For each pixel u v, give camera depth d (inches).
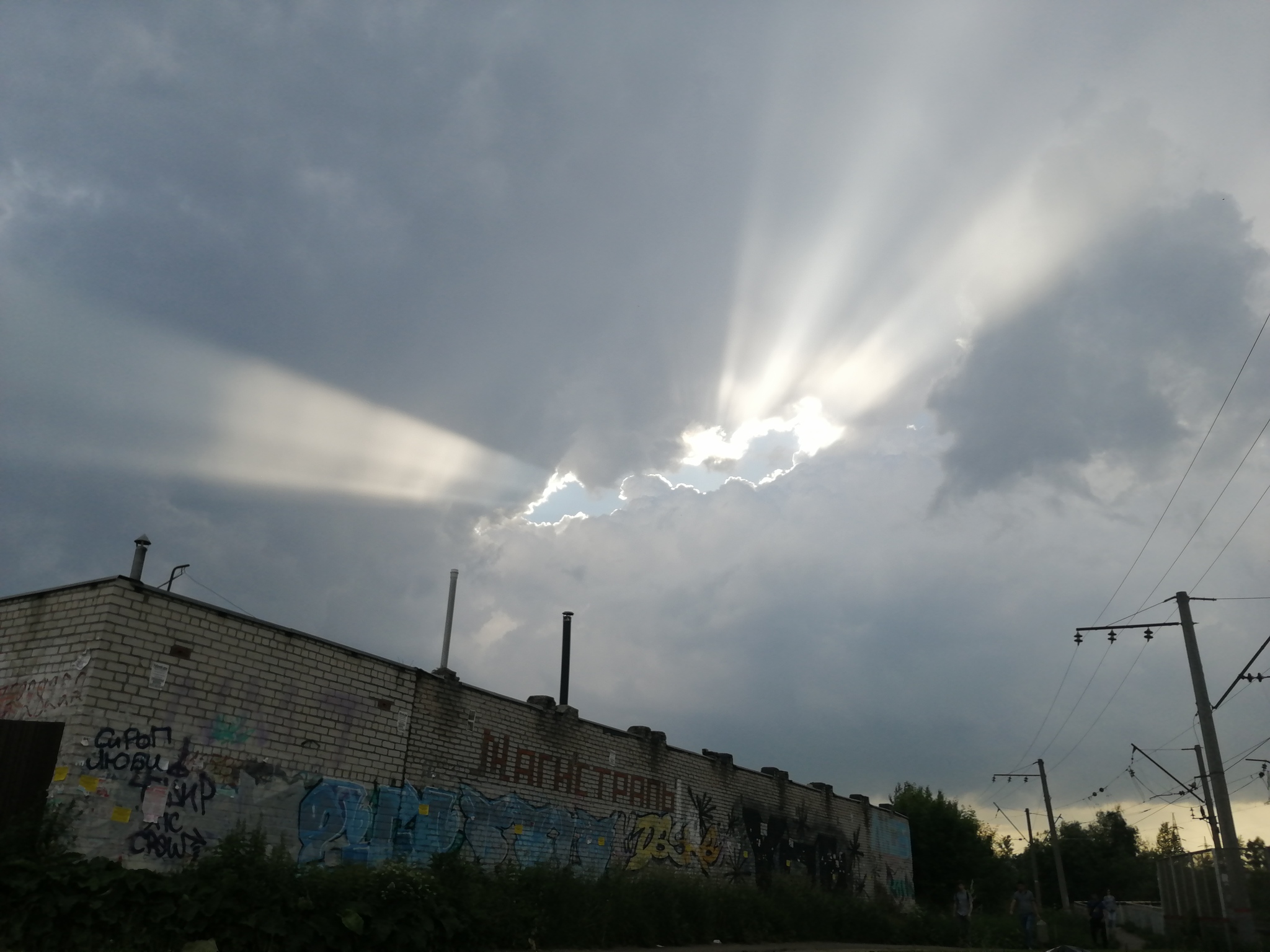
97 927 455.2
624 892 773.3
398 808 678.5
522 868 736.3
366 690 673.6
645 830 954.7
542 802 824.3
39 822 472.7
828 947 911.0
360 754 657.6
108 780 505.4
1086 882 3321.9
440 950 572.1
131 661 527.5
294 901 509.0
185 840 536.4
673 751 1030.4
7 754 488.7
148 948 457.4
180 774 541.3
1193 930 1286.9
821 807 1342.3
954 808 1964.8
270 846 575.8
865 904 1181.7
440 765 723.4
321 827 618.2
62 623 536.4
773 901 1005.2
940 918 1259.2
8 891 447.8
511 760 799.1
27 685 532.1
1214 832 1370.6
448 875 637.3
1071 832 3442.4
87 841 489.7
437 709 733.9
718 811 1090.1
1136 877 3432.6
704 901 866.1
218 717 567.8
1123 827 3929.6
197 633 565.9
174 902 475.2
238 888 494.9
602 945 716.0
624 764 946.7
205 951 464.1
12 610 560.7
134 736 522.0
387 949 537.3
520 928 647.8
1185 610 1083.9
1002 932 1327.5
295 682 621.3
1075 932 1357.0
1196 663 1058.7
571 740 879.7
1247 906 979.9
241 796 572.4
